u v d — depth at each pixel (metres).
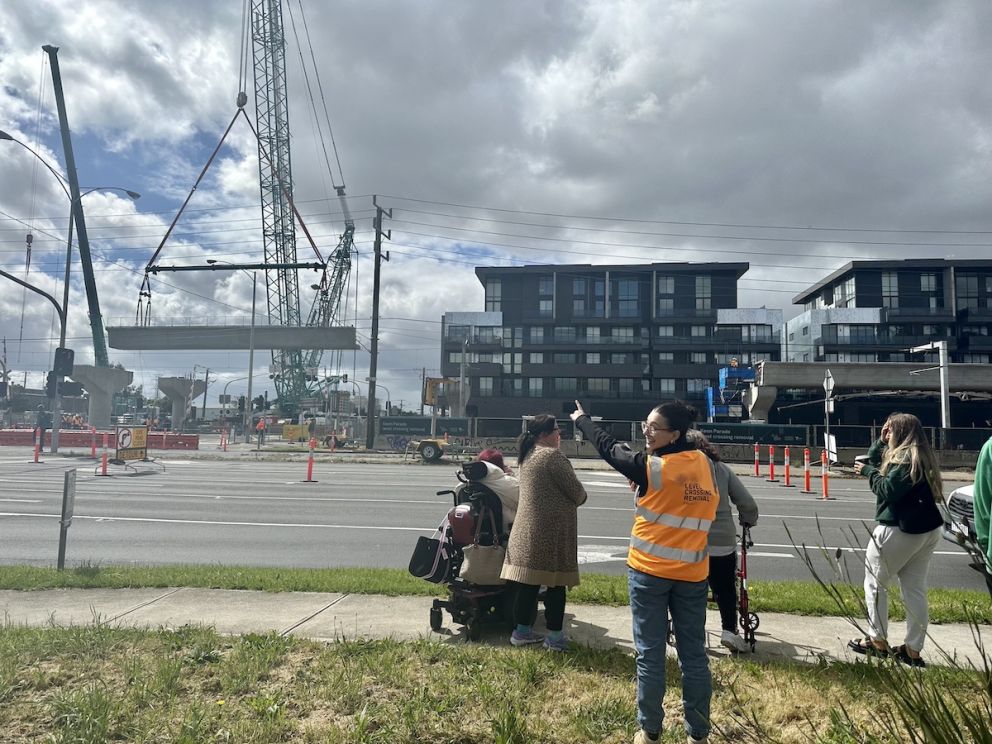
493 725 3.57
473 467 5.45
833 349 73.62
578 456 34.75
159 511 13.00
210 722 3.68
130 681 4.20
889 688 2.73
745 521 5.21
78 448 37.88
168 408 122.38
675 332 79.56
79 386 31.14
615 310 81.19
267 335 54.38
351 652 4.79
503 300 82.81
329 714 3.85
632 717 3.79
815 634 5.54
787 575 8.36
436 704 3.91
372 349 39.12
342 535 10.73
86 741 3.40
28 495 15.19
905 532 4.51
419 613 5.98
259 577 7.16
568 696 4.10
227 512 12.99
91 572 7.32
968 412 63.28
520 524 4.94
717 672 4.50
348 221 73.81
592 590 6.61
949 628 5.74
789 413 62.81
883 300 75.19
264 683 4.27
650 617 3.47
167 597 6.48
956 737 2.27
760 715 3.85
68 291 30.38
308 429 53.19
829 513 14.32
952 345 72.00
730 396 52.28
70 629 5.17
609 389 78.81
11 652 4.64
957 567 9.00
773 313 78.38
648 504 3.53
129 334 55.19
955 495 9.10
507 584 5.27
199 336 54.53
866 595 4.83
